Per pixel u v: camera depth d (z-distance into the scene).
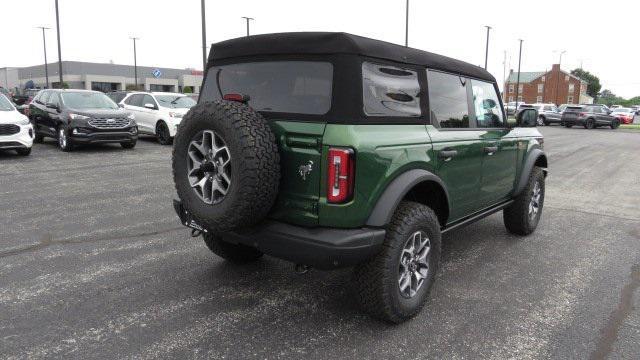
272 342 3.25
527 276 4.54
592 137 24.19
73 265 4.54
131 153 13.02
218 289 4.09
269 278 4.36
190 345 3.19
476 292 4.14
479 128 4.62
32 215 6.28
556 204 7.90
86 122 12.77
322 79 3.19
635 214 7.24
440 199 3.95
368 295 3.36
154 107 15.59
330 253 3.02
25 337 3.24
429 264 3.70
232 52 3.70
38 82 73.19
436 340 3.32
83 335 3.28
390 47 3.46
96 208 6.73
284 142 3.18
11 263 4.56
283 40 3.38
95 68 67.44
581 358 3.12
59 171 9.83
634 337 3.40
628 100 130.88
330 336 3.34
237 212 3.05
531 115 5.15
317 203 3.09
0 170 9.83
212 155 3.18
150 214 6.45
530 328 3.51
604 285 4.35
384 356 3.11
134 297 3.89
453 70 4.23
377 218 3.17
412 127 3.61
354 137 3.02
